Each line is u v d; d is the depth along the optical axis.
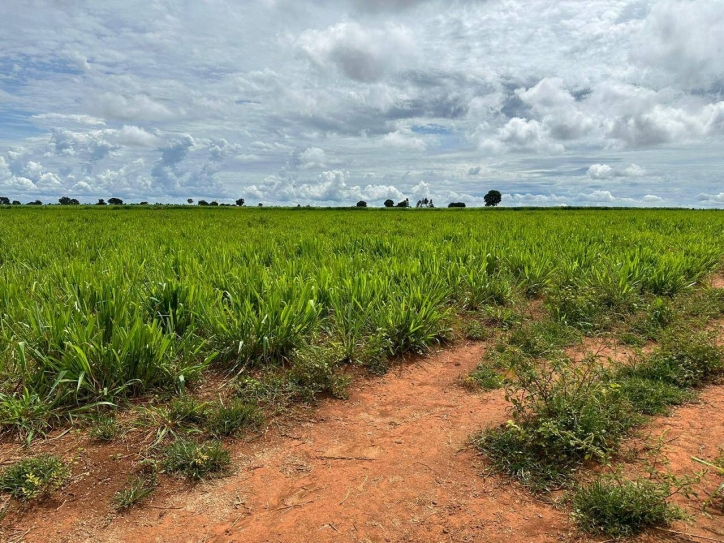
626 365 4.36
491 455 3.11
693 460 2.94
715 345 4.47
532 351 5.00
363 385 4.38
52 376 3.77
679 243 11.09
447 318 5.80
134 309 4.81
